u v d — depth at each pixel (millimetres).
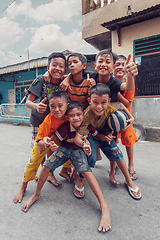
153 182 2229
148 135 4715
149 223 1480
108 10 5922
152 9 4188
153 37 4793
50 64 1808
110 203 1773
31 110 2055
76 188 1878
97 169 2686
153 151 3662
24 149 3900
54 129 1726
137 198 1832
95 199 1854
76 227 1436
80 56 1734
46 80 1875
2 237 1333
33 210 1665
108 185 2160
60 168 2729
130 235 1346
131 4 5391
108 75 1729
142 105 4895
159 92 5086
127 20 4688
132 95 2158
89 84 1654
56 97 1488
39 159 1817
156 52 4758
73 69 1704
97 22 6223
